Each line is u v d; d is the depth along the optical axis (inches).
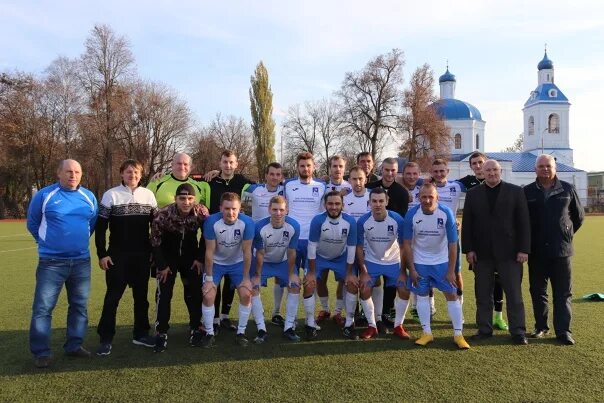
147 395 154.3
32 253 581.0
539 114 2532.0
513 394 151.9
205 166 2059.5
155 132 1672.0
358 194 254.2
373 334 223.3
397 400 147.9
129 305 293.7
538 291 219.3
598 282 360.5
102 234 199.9
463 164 2292.1
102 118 1502.2
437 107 1833.2
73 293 193.0
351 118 1851.6
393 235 228.1
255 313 219.6
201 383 164.1
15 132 1541.6
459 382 162.4
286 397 151.4
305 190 257.0
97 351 196.4
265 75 1914.4
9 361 187.8
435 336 222.5
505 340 214.2
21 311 274.2
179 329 239.3
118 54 1534.2
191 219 209.6
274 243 222.4
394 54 1795.0
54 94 1625.2
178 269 217.2
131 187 205.0
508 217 213.3
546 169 211.6
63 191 189.5
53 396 154.4
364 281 223.0
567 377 166.1
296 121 2313.0
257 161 1956.2
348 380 165.5
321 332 231.9
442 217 210.8
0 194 1658.5
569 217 213.0
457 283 217.6
